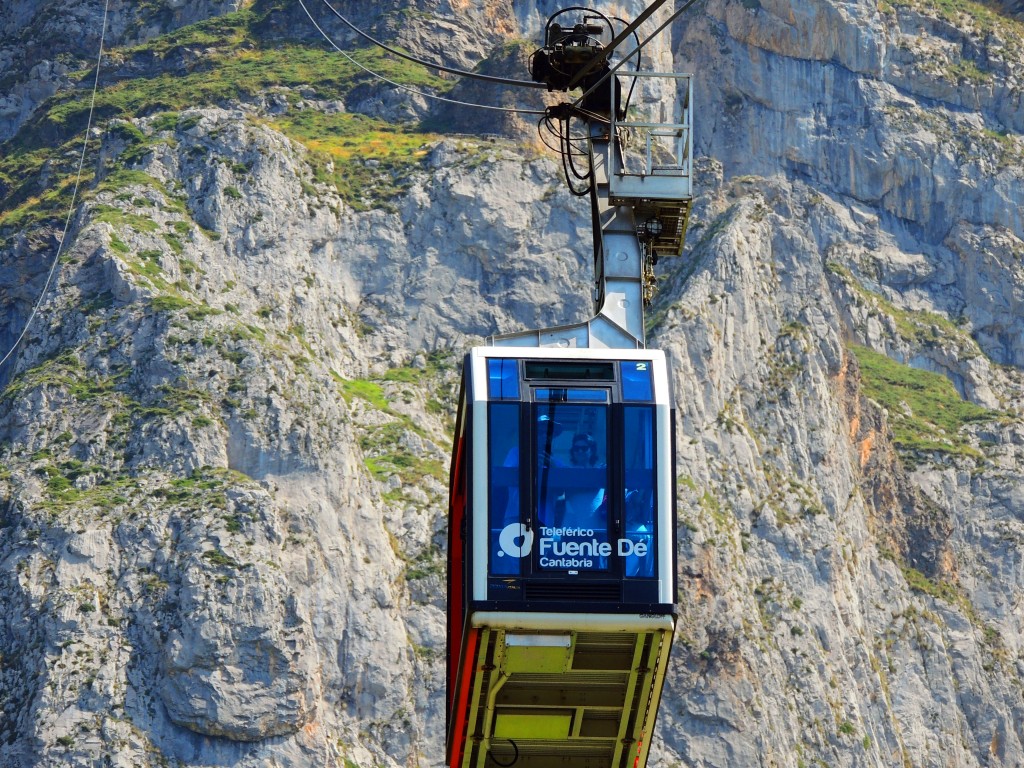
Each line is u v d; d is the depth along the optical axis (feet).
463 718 241.76
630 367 239.50
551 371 238.68
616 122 268.82
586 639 234.17
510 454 234.38
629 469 234.99
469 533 232.94
